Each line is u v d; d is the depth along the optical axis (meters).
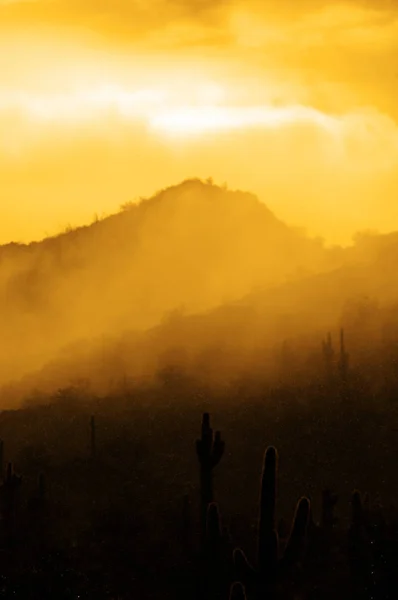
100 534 134.75
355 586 94.38
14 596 103.94
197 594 92.75
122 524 138.50
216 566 91.06
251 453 186.75
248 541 120.62
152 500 157.75
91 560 120.88
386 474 172.25
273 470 56.25
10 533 124.88
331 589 94.62
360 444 185.12
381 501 154.38
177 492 163.00
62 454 194.25
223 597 89.12
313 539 98.81
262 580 55.41
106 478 173.62
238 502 159.12
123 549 124.88
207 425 93.25
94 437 189.75
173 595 106.31
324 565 97.31
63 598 104.62
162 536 131.12
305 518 57.06
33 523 131.75
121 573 115.44
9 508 126.12
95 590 109.25
